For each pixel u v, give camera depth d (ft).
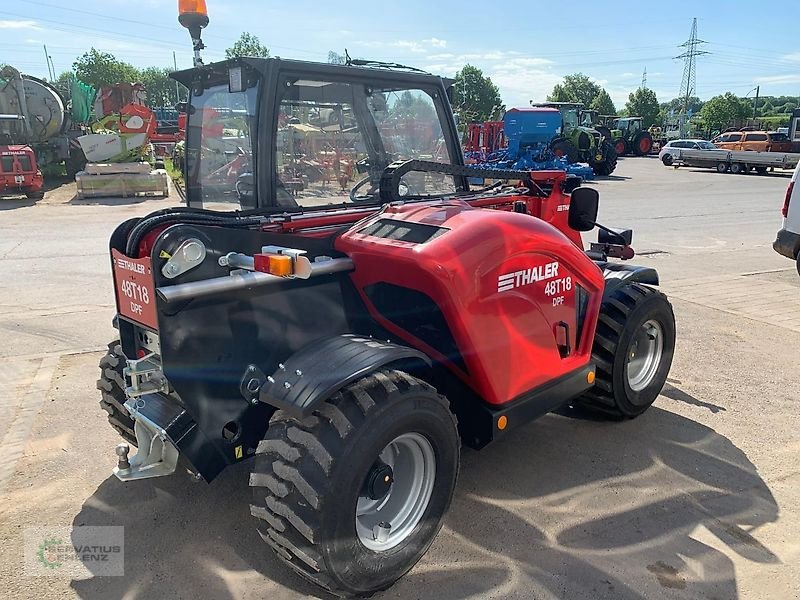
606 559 9.57
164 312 7.97
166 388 8.66
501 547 9.82
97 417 13.98
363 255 9.49
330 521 7.75
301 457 7.75
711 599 8.80
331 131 10.48
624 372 13.43
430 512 9.20
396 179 10.79
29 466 12.02
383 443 8.07
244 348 8.76
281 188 9.98
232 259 8.29
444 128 12.42
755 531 10.29
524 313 10.41
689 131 213.66
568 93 276.21
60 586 8.97
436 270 8.94
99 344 18.61
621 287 13.83
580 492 11.32
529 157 76.07
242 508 10.82
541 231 10.59
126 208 49.65
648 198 59.72
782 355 18.13
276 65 9.53
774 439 13.35
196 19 10.91
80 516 10.57
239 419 8.86
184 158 12.04
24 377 16.12
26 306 22.50
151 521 10.44
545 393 11.10
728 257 32.40
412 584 9.02
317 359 8.42
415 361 9.03
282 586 8.98
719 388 15.92
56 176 68.03
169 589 8.93
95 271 27.94
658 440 13.28
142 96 78.89
